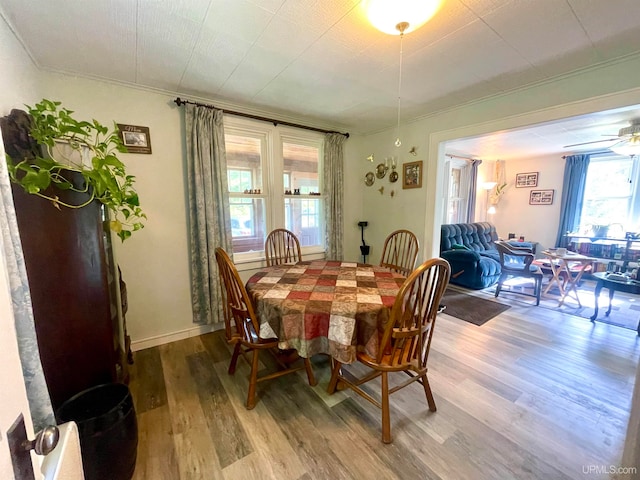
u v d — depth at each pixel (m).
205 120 2.49
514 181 6.10
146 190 2.36
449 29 1.55
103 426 1.15
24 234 1.24
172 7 1.36
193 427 1.56
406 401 1.76
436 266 1.41
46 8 1.33
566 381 1.94
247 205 3.04
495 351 2.34
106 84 2.14
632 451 1.01
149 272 2.45
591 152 5.06
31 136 1.32
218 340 2.62
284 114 3.04
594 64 1.95
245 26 1.52
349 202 3.91
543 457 1.36
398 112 2.92
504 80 2.23
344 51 1.79
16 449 0.50
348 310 1.47
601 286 2.94
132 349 2.41
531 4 1.35
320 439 1.47
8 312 0.53
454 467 1.31
